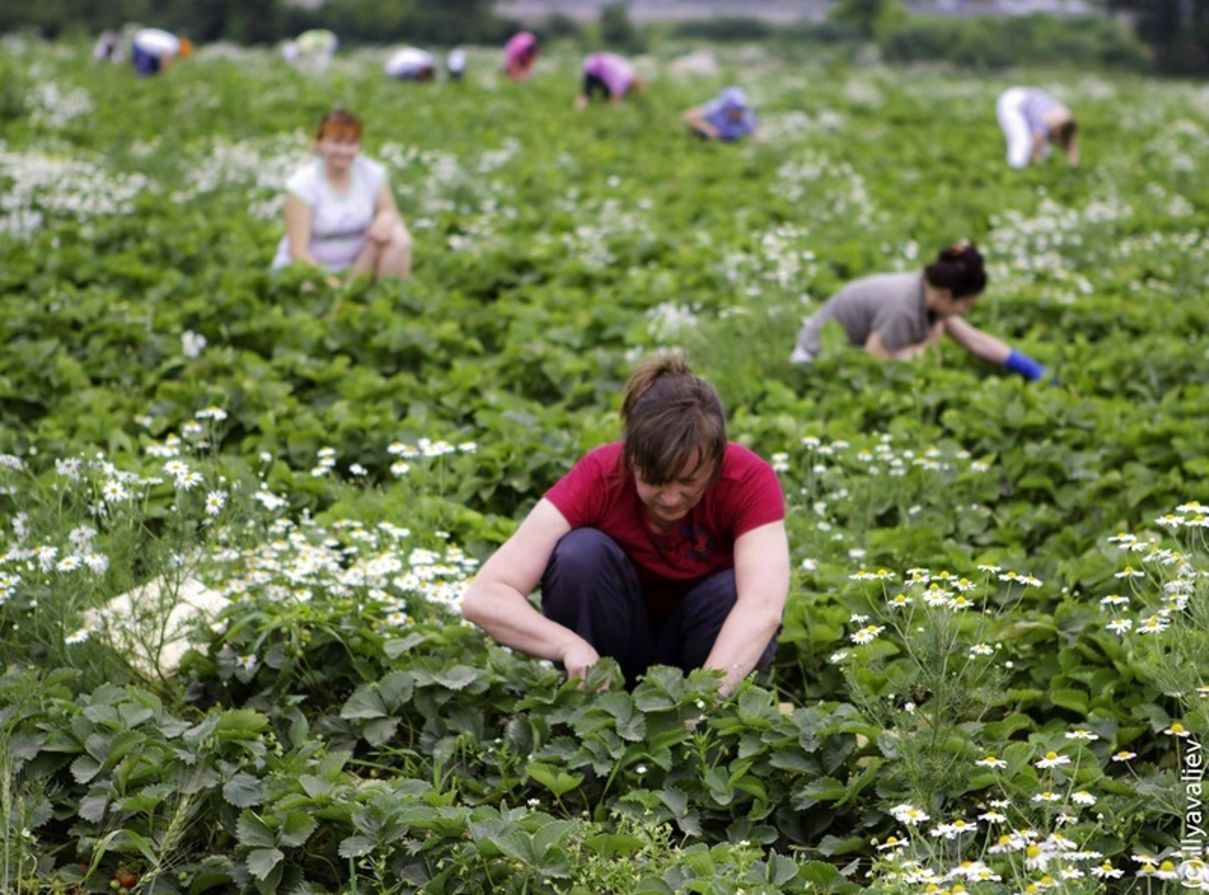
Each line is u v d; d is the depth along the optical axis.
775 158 38.78
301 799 9.54
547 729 10.49
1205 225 31.23
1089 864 9.30
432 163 36.31
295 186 23.00
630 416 10.47
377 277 23.50
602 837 9.27
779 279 23.27
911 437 17.16
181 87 49.47
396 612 12.09
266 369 18.56
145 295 22.89
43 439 16.02
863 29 126.50
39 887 9.38
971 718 11.15
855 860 9.72
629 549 11.11
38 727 10.26
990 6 161.25
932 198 33.53
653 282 23.44
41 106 42.38
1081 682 11.40
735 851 9.27
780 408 18.05
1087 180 36.19
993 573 13.09
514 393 19.36
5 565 11.88
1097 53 111.81
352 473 16.44
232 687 11.68
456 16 119.06
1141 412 17.89
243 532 13.08
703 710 10.30
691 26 134.75
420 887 9.14
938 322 19.62
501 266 24.75
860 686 10.71
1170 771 10.09
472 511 14.46
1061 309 23.42
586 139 41.25
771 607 10.79
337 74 55.16
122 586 12.19
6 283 22.73
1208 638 10.48
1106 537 14.27
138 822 9.80
